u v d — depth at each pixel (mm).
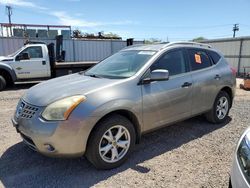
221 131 4871
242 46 18453
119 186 3020
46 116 3051
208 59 4965
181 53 4426
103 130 3229
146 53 4148
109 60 4547
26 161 3650
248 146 2193
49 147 3061
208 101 4840
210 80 4770
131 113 3527
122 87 3473
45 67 11508
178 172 3334
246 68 18094
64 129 2986
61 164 3557
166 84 3967
